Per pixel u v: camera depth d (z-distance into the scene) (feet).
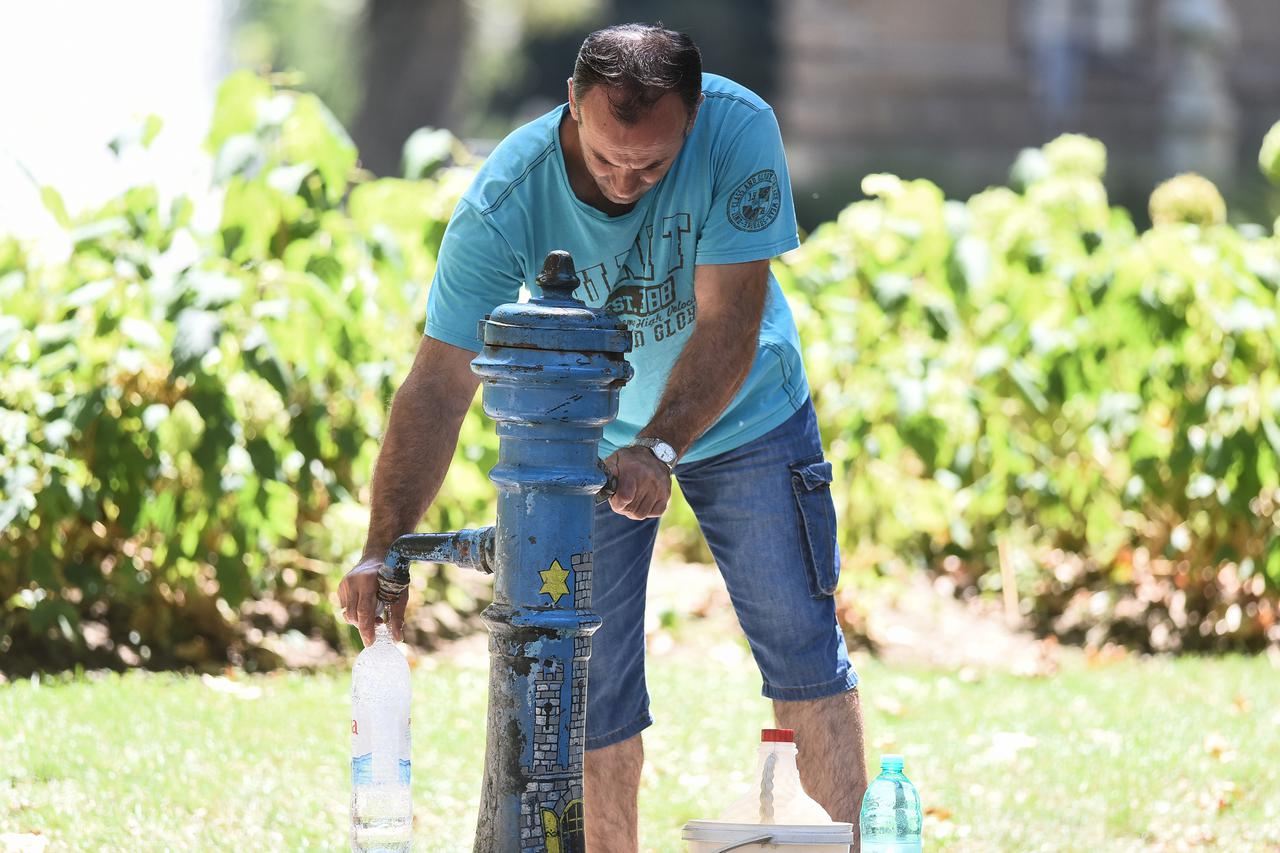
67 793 34.04
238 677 44.70
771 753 23.93
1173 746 41.42
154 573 46.16
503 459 21.48
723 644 52.80
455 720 42.09
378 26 229.04
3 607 45.06
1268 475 52.49
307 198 47.55
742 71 287.07
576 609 21.30
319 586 48.85
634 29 23.79
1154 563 56.85
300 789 35.60
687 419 23.86
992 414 55.98
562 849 21.21
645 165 23.67
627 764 28.81
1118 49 269.64
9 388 44.45
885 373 54.29
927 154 267.18
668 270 26.84
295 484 47.85
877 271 56.24
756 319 25.89
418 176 51.65
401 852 23.16
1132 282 54.19
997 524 56.95
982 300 57.47
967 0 268.82
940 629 55.72
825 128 268.21
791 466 28.04
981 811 36.47
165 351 45.50
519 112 296.71
